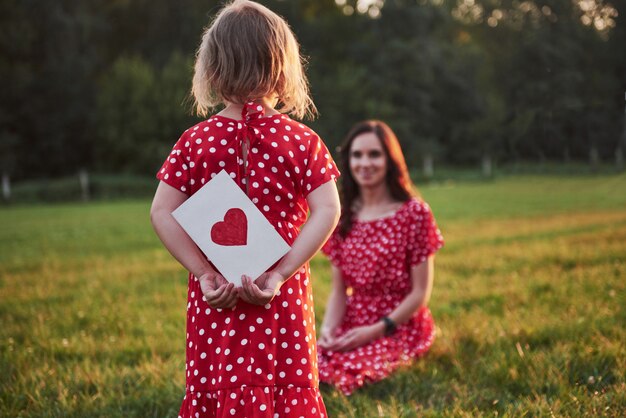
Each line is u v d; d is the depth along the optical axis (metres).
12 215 20.56
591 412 2.89
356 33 50.22
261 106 2.25
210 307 2.18
